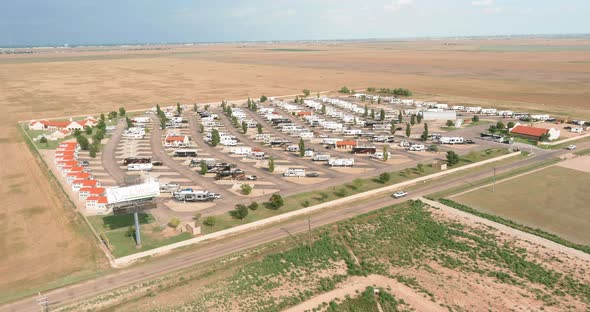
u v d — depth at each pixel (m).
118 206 91.00
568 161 155.38
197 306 73.12
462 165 150.50
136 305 73.56
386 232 100.44
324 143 180.25
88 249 94.50
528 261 86.62
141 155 167.50
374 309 73.81
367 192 125.19
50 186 134.25
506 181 134.75
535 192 124.31
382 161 157.75
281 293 77.25
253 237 99.31
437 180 137.25
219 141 185.25
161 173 145.75
